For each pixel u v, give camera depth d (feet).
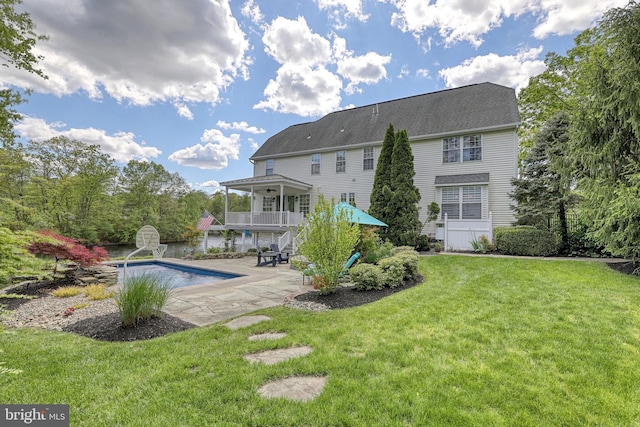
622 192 21.66
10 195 54.75
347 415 7.18
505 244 35.32
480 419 7.04
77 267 25.32
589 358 9.90
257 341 11.75
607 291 17.51
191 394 8.05
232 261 43.37
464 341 11.32
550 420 7.02
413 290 19.54
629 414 7.19
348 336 12.09
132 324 13.53
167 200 112.88
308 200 60.13
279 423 6.95
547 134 36.37
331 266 19.63
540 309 14.80
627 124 23.98
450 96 54.03
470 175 44.88
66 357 10.43
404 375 8.94
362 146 54.39
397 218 41.57
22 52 22.29
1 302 18.65
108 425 6.90
